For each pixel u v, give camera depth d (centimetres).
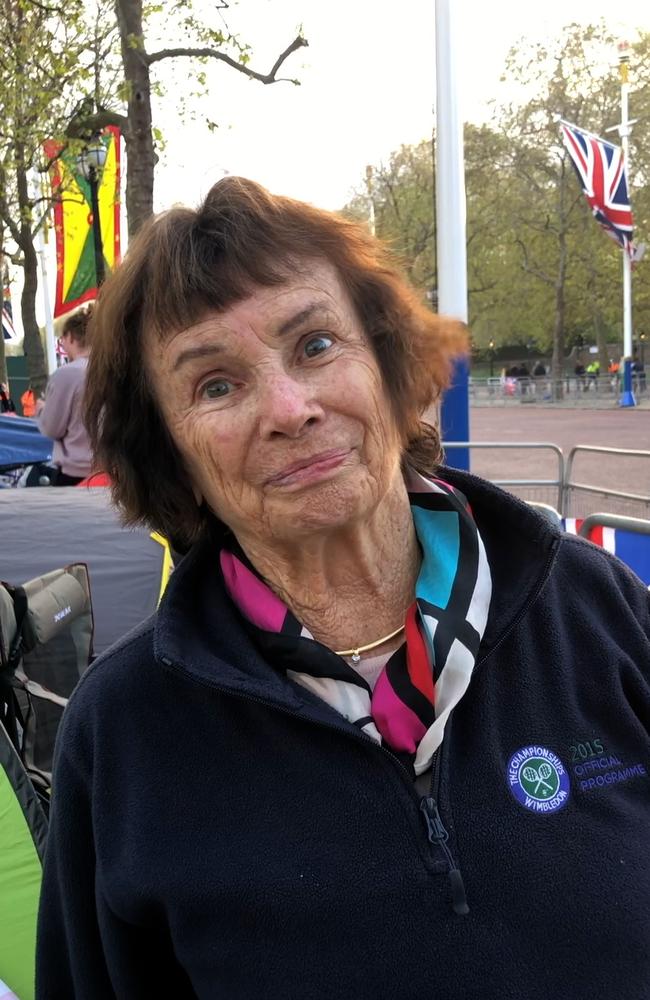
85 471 570
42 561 358
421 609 123
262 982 111
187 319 114
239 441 115
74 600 288
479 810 113
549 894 111
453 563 126
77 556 359
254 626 127
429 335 134
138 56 693
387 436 124
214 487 121
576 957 110
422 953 108
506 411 3112
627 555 418
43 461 779
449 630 120
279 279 114
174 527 141
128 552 368
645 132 3172
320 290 116
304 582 128
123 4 682
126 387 128
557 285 3659
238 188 118
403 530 132
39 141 1193
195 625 127
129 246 122
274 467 115
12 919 211
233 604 131
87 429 134
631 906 112
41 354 1554
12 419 800
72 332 589
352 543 126
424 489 134
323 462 115
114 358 125
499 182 3628
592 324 4228
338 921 109
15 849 220
